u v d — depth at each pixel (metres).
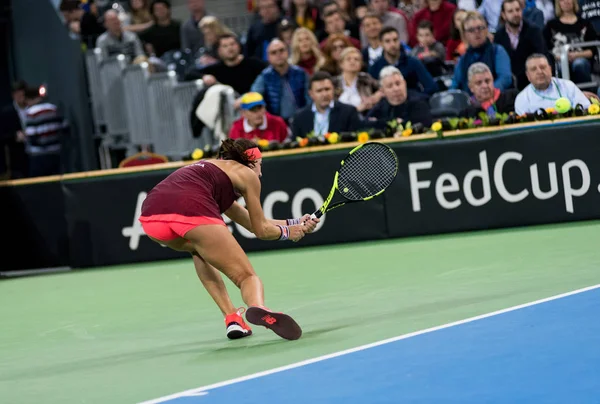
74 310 11.61
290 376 6.74
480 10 18.28
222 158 8.71
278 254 15.03
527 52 16.17
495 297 9.22
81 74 21.17
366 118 16.22
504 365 6.40
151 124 19.67
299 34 17.95
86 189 16.11
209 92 17.61
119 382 7.25
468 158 14.91
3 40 22.66
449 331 7.71
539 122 14.67
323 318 9.16
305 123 16.20
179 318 10.25
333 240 15.48
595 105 14.52
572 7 16.58
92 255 16.14
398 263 12.57
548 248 12.27
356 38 19.52
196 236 8.25
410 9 20.02
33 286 14.49
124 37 21.61
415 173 15.12
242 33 23.31
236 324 8.53
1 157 22.36
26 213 16.84
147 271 14.82
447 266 11.81
